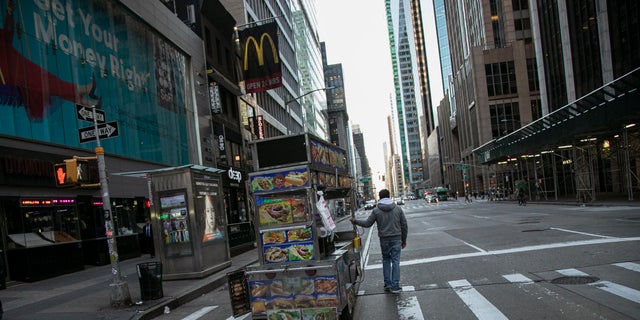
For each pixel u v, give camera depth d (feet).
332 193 31.17
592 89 131.44
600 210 80.74
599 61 126.31
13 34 47.73
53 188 50.57
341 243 28.37
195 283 39.58
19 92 47.62
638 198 100.78
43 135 50.52
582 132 101.40
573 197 143.74
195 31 102.47
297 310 22.08
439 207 182.29
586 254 34.45
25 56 49.14
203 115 97.81
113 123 31.73
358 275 28.81
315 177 24.34
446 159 415.23
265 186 23.77
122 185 65.16
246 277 23.15
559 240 43.34
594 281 25.99
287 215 23.36
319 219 24.30
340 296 21.90
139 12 74.18
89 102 59.47
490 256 38.45
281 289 22.53
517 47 247.70
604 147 126.00
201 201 44.45
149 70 77.05
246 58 83.30
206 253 43.88
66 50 56.18
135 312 28.53
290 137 23.70
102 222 58.65
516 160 180.75
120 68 68.03
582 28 135.03
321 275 21.95
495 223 72.38
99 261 56.34
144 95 74.49
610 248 35.96
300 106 254.06
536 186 155.22
